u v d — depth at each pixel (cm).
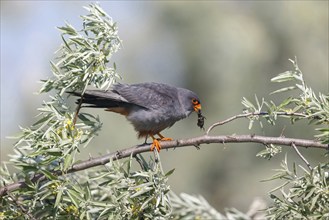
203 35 2048
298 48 2002
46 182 771
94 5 812
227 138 780
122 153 799
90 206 760
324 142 721
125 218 758
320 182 736
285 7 2030
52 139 770
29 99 1959
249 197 1980
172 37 2106
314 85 1961
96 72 793
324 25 2005
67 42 798
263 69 2000
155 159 777
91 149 1886
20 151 813
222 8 2089
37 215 761
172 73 2075
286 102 780
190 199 1052
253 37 2014
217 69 2016
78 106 798
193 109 1043
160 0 2128
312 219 724
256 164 2011
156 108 975
